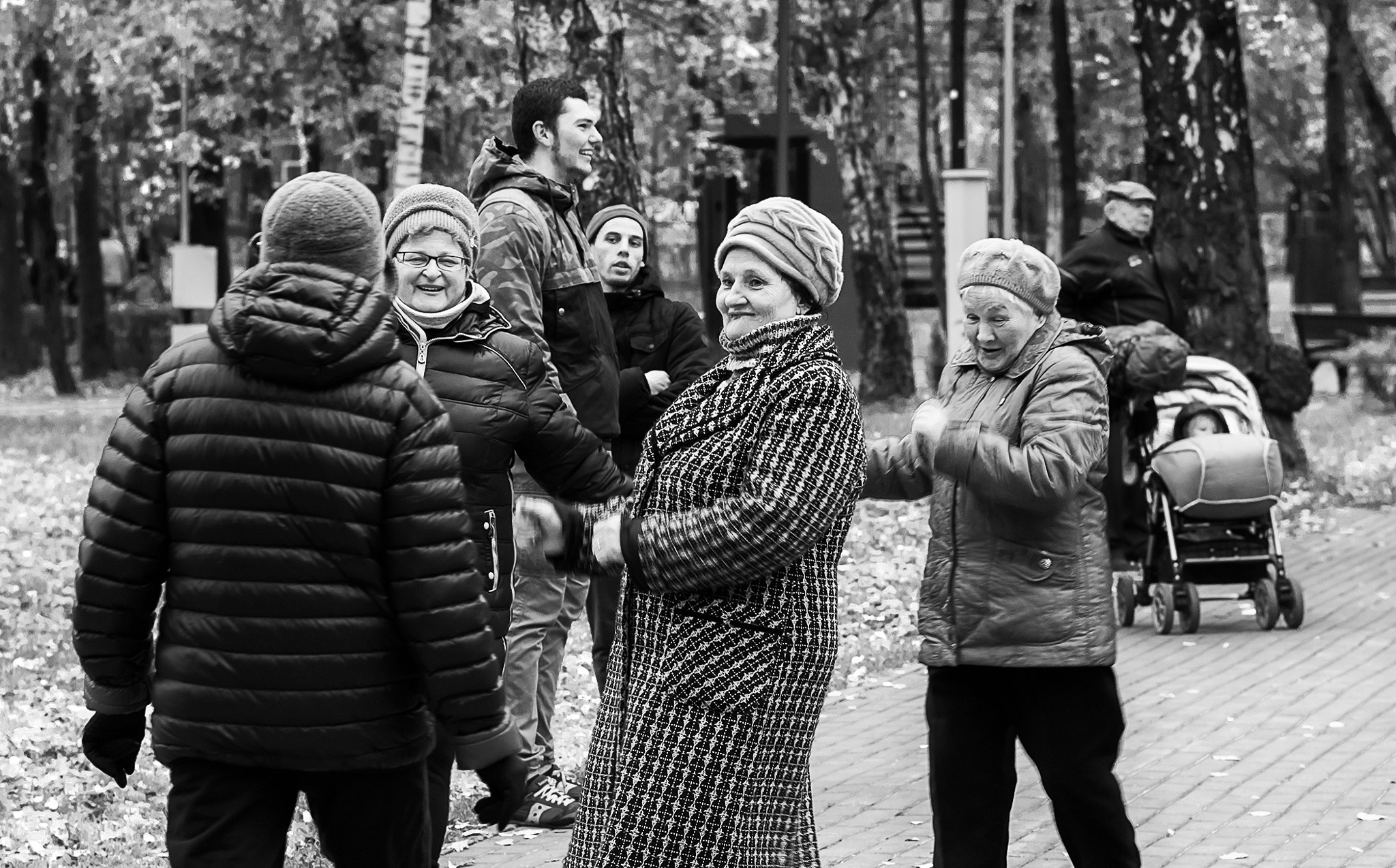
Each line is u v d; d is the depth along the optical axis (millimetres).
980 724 5648
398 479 4242
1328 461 22141
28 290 48344
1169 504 12273
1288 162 49906
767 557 4324
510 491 6008
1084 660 5465
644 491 4574
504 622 5938
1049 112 43375
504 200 7078
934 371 33250
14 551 14875
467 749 4312
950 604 5586
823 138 35750
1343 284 39844
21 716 9398
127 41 28922
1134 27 19875
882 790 8148
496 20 27891
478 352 5918
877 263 31406
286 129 31688
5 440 25969
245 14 27766
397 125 29016
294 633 4180
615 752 4461
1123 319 14625
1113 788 5531
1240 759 8695
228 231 46875
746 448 4422
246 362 4207
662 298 8648
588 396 7246
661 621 4441
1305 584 14375
